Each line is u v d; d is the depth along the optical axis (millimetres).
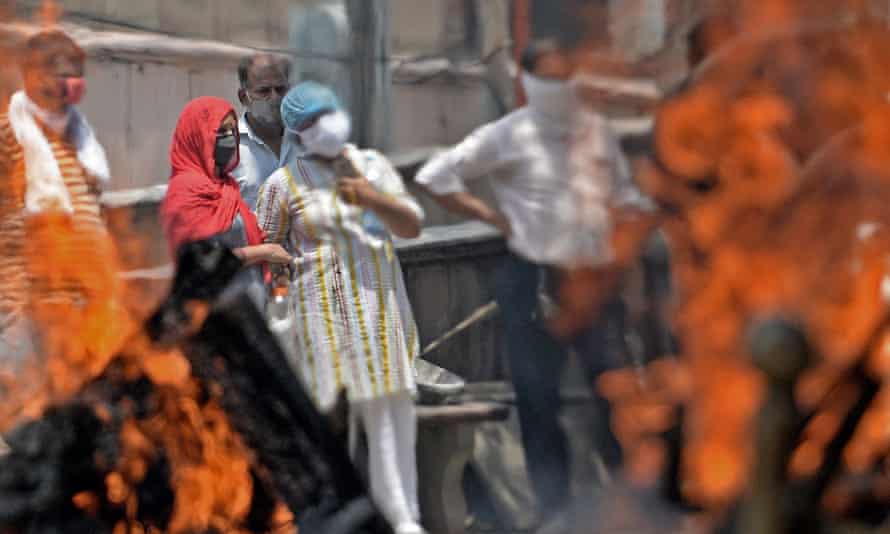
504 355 14102
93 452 10281
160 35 18531
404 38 17109
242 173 14328
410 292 14617
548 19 15531
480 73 16594
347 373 12453
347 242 12625
